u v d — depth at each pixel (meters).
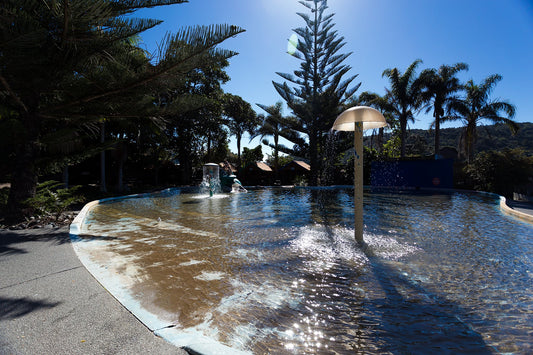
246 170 25.81
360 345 1.84
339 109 21.91
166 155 26.95
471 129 19.92
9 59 4.76
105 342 1.67
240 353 1.61
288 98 21.77
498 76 18.69
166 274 3.05
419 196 12.76
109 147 8.39
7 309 2.07
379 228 5.59
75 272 2.93
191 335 1.80
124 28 5.70
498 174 13.01
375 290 2.70
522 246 4.23
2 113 6.27
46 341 1.67
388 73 21.27
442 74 20.17
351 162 21.59
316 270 3.23
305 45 21.33
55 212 6.89
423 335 1.96
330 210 8.32
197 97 7.56
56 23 5.21
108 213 7.97
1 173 6.80
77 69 6.00
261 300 2.47
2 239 4.38
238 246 4.29
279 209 8.66
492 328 2.05
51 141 6.70
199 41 5.61
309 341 1.87
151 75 6.01
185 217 7.22
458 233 5.12
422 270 3.23
